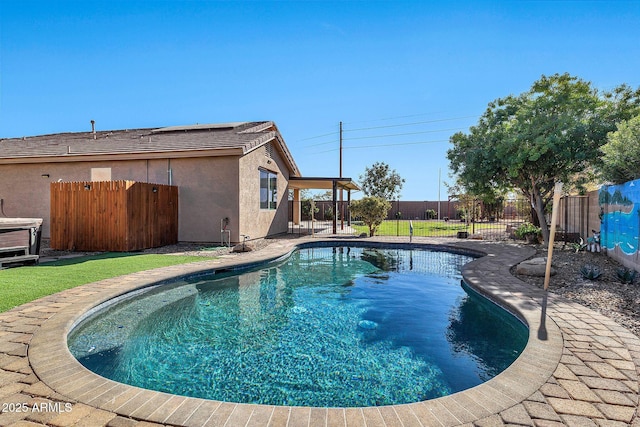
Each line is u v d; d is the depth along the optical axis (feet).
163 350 14.84
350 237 53.26
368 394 11.50
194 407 8.67
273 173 55.88
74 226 36.65
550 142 36.32
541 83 41.88
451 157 47.11
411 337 16.58
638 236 24.36
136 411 8.46
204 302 22.12
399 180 127.24
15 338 12.69
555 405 8.86
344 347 15.38
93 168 45.73
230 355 14.44
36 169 47.26
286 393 11.55
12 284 20.68
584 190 42.01
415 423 8.13
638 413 8.53
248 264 31.30
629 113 36.24
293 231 64.18
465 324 18.43
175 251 37.01
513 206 95.50
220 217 42.78
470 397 9.23
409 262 37.29
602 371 10.68
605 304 17.85
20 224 27.02
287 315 19.79
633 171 26.96
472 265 29.60
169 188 42.14
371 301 22.72
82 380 9.87
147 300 21.53
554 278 23.99
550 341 13.01
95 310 17.46
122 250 35.60
